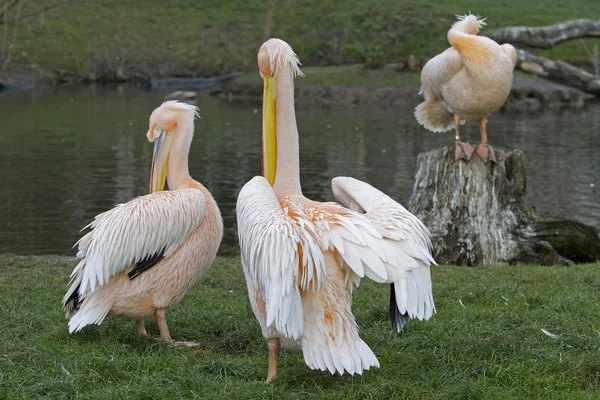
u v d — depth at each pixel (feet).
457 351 18.88
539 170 57.36
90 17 133.59
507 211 35.42
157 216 20.30
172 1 143.23
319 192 49.73
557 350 18.83
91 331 21.07
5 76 113.70
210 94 109.81
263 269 14.82
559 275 28.76
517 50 102.37
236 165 58.90
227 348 21.27
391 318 16.52
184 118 23.11
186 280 21.21
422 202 35.65
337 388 16.47
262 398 15.71
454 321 21.53
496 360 18.30
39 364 17.84
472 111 34.04
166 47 127.65
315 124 82.17
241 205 16.28
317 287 15.31
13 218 43.14
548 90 98.43
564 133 74.69
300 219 15.81
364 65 111.45
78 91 111.04
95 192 49.57
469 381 16.61
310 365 15.06
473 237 34.81
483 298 25.08
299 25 133.69
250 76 110.42
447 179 35.14
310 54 124.26
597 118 85.61
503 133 74.84
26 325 21.31
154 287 20.72
